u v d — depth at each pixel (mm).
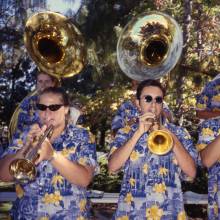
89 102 10172
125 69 4613
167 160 2932
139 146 2953
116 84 9805
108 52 9734
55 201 2672
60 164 2580
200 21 9602
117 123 3896
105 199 5793
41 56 4504
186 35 9328
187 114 9172
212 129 3258
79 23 10281
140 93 3010
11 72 11719
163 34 4590
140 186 2916
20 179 2488
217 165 3186
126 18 10008
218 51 9516
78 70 4668
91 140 2822
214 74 9484
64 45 4602
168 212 2881
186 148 3020
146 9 9875
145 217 2883
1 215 5965
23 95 11953
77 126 2861
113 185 8555
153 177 2910
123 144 2961
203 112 3428
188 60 9367
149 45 4609
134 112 3840
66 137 2766
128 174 2965
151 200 2885
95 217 6176
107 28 9922
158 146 2783
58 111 2725
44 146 2535
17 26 11094
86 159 2734
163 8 9656
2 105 11859
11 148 2771
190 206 6762
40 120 2898
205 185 8141
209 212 3260
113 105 9688
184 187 8133
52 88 2795
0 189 7027
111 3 10156
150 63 4574
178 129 3084
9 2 11062
